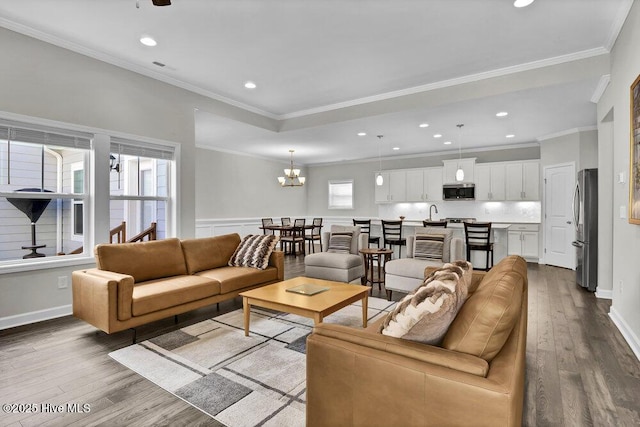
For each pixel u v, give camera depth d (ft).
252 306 12.60
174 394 6.81
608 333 10.15
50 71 10.93
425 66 13.01
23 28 10.23
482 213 26.13
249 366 7.98
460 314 4.63
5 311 10.37
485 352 4.16
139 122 13.29
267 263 13.47
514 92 13.19
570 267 20.15
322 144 24.11
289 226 27.12
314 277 15.99
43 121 10.77
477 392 3.61
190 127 15.12
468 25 10.07
